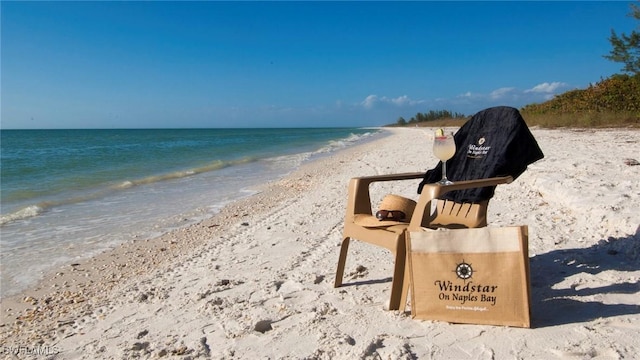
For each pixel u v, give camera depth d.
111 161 19.62
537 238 4.41
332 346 2.64
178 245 5.96
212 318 3.31
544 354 2.35
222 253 5.25
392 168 12.23
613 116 18.92
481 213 3.31
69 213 8.25
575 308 2.81
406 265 2.92
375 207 6.94
